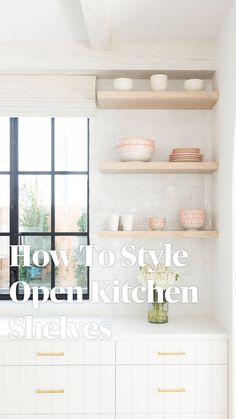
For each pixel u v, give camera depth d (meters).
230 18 2.76
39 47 3.21
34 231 3.55
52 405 2.85
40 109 3.29
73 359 2.85
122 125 3.43
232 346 2.77
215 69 3.23
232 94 2.75
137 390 2.85
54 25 2.97
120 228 3.37
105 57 3.21
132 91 3.21
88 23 2.66
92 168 3.42
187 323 3.14
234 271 2.76
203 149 3.43
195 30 3.07
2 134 3.53
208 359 2.85
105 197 3.42
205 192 3.42
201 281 3.41
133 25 2.97
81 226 3.55
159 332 2.89
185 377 2.85
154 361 2.85
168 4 2.69
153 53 3.22
